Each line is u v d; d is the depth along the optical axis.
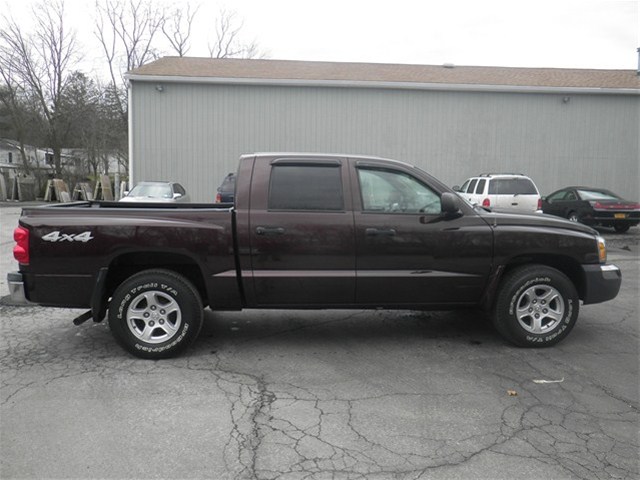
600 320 5.84
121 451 3.00
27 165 32.84
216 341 5.04
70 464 2.86
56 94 35.47
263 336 5.20
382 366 4.38
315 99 17.00
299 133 17.09
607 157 17.97
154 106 16.70
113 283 4.74
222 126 16.92
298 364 4.42
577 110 17.72
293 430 3.25
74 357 4.55
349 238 4.55
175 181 17.00
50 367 4.31
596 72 19.81
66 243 4.36
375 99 17.16
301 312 6.14
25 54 33.78
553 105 17.66
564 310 4.79
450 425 3.33
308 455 2.96
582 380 4.09
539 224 4.82
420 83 17.02
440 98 17.34
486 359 4.56
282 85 16.80
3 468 2.82
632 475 2.78
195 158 16.97
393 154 17.42
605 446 3.08
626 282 8.08
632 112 17.84
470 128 17.53
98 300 4.43
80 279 4.40
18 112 33.81
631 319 5.88
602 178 18.06
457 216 4.69
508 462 2.90
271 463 2.88
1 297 6.70
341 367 4.35
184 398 3.71
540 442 3.12
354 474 2.78
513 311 4.76
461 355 4.66
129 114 16.70
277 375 4.16
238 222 4.48
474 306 4.86
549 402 3.68
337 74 17.89
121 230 4.38
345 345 4.93
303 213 4.54
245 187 4.58
